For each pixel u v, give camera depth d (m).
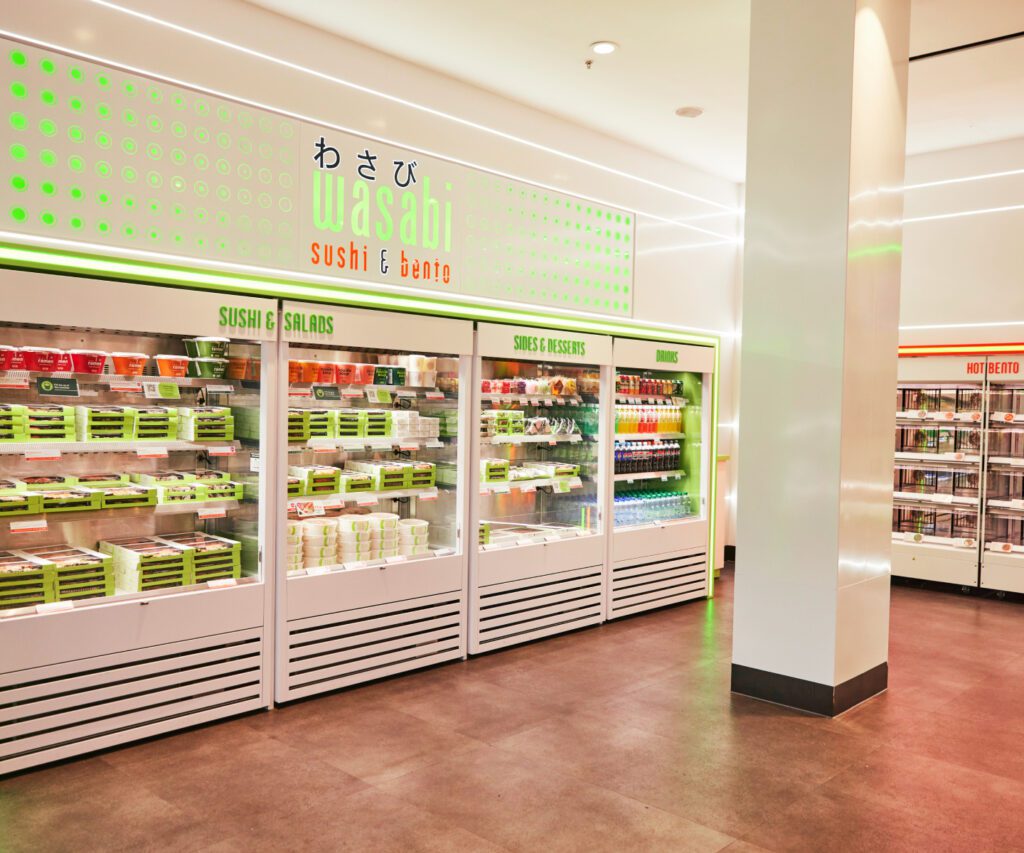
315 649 4.65
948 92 6.25
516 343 5.63
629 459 6.79
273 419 4.40
